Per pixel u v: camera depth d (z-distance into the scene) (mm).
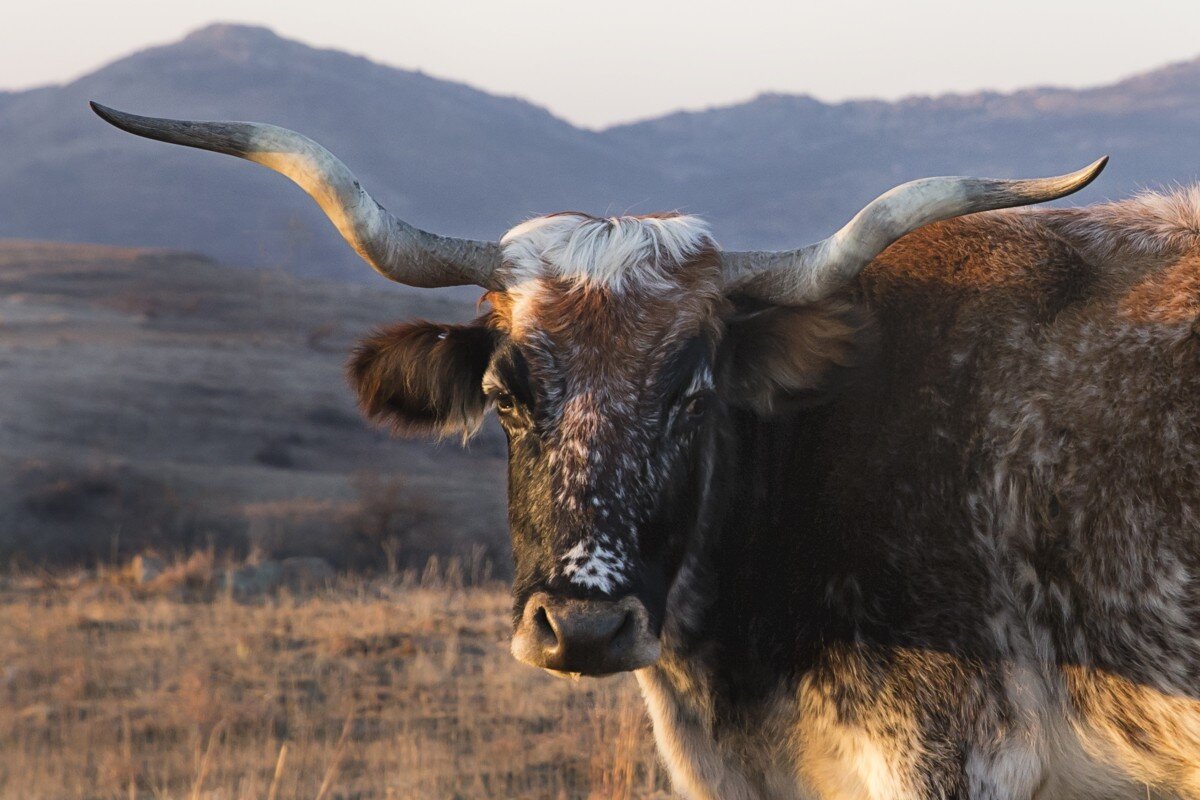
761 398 7816
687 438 7172
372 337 8148
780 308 7672
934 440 7473
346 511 77250
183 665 17797
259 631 19938
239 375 129750
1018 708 7199
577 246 7480
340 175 7652
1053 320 7559
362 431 114125
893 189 7426
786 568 7672
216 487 88125
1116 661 7121
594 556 6617
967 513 7375
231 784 12766
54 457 91438
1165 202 8180
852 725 7438
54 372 120375
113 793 12992
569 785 13102
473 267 7715
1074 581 7203
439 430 8344
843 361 7602
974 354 7551
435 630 20281
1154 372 7266
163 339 149750
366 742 14664
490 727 15031
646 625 6586
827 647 7496
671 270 7438
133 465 90688
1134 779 7297
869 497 7504
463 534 72500
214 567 28312
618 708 15430
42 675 17672
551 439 6969
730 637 7836
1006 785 7164
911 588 7348
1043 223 8156
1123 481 7160
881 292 7902
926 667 7281
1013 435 7367
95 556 74250
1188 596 6992
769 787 7914
